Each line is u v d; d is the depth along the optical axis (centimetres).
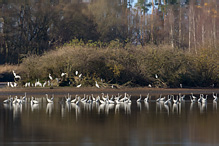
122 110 3033
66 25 7488
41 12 7194
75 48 5031
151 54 5166
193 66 5375
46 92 4428
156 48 5250
